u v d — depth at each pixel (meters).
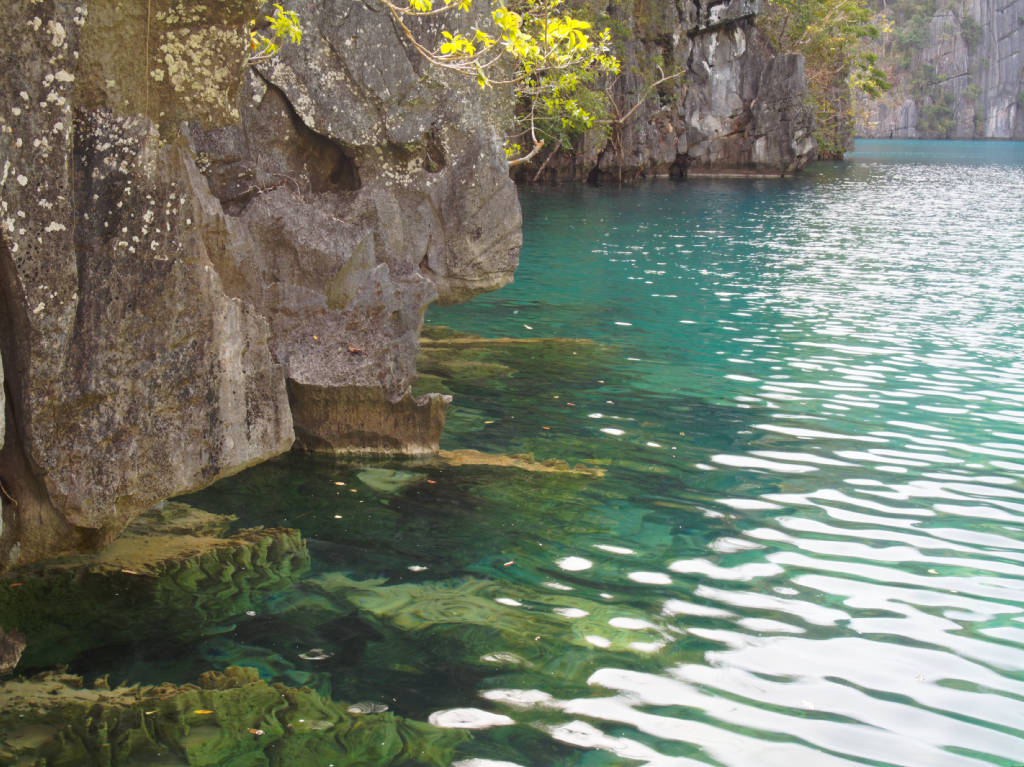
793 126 49.34
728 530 7.08
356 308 8.26
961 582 6.31
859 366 11.91
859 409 10.12
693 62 48.47
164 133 5.43
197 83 5.50
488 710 4.79
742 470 8.30
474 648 5.38
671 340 13.17
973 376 11.50
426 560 6.49
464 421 9.45
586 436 9.11
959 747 4.59
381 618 5.70
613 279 18.25
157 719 4.64
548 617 5.76
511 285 17.34
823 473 8.25
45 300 4.73
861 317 14.93
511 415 9.70
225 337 5.81
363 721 4.67
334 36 8.62
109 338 5.16
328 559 6.47
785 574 6.39
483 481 7.94
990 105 130.62
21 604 5.74
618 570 6.40
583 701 4.89
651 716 4.77
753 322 14.45
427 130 9.32
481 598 5.98
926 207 34.31
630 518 7.26
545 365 11.68
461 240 9.82
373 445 8.48
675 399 10.38
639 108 43.16
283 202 7.95
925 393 10.75
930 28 133.25
